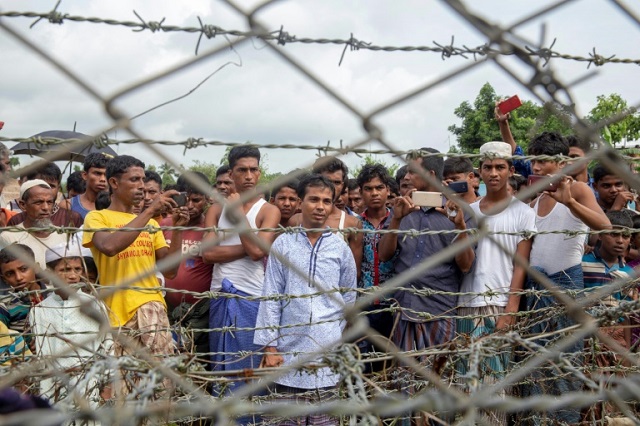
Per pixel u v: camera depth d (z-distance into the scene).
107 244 3.43
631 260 4.72
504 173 3.92
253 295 3.98
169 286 4.21
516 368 2.88
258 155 4.09
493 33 1.26
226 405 1.19
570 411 2.96
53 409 1.54
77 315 3.12
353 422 1.61
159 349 3.45
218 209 4.18
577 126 1.40
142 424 1.87
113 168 3.72
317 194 3.59
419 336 3.87
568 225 3.78
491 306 3.85
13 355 2.71
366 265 4.26
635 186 1.45
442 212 4.01
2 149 3.77
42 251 3.90
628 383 1.38
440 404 1.23
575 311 1.54
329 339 3.39
